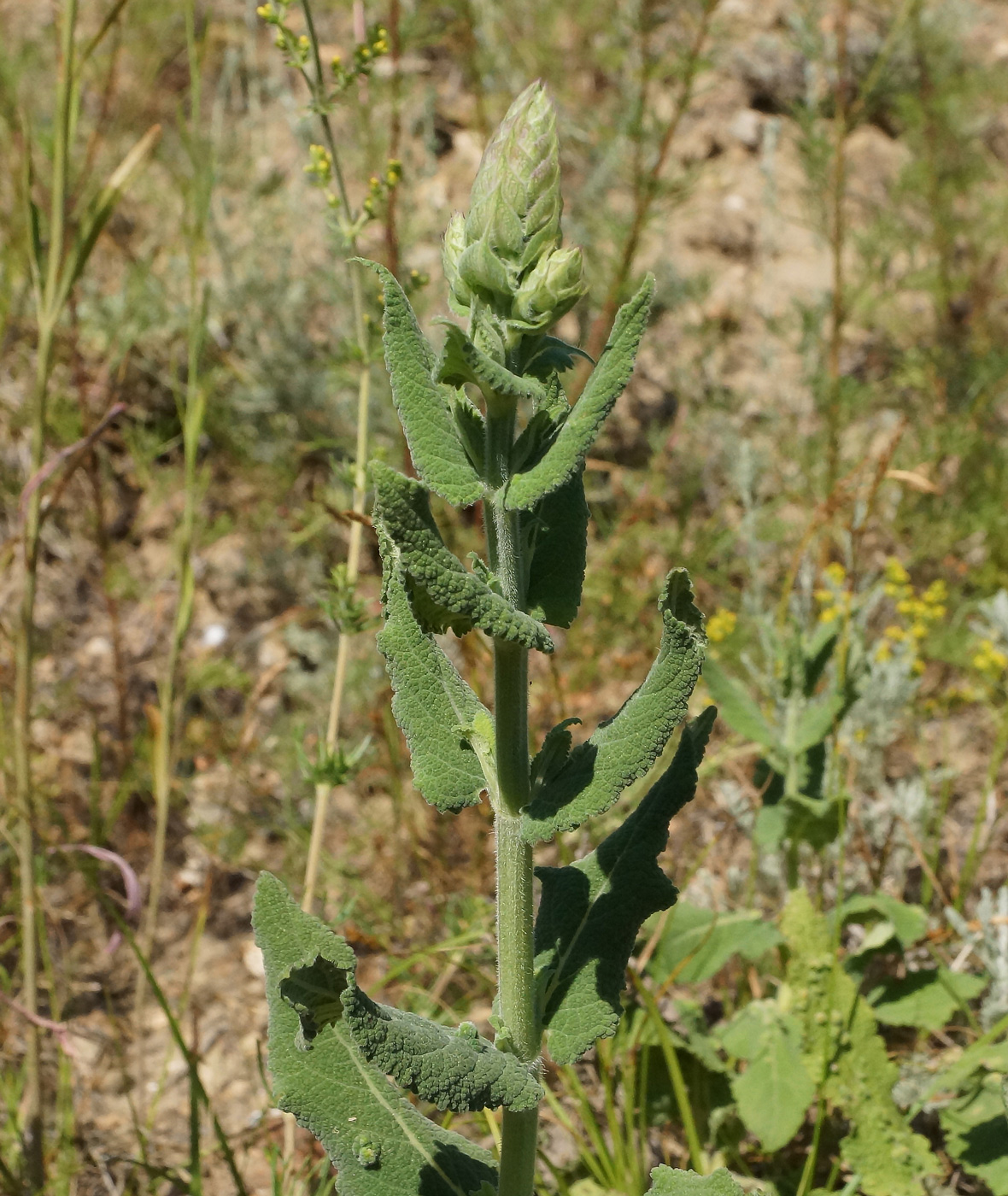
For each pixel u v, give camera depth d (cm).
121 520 532
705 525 563
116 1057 360
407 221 490
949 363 587
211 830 420
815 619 468
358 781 445
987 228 623
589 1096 339
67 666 485
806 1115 332
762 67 669
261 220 602
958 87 630
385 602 202
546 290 171
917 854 375
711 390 593
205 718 478
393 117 451
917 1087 314
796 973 310
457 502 178
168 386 552
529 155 170
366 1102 215
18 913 376
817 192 538
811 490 526
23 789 291
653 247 627
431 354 182
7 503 516
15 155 502
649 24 503
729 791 364
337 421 557
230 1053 371
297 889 397
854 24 672
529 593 196
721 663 491
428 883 408
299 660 507
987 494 545
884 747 418
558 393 182
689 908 332
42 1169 288
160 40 639
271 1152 281
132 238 612
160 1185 320
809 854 394
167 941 410
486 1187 212
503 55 621
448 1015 344
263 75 672
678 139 666
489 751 199
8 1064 349
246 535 538
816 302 596
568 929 208
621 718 187
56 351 502
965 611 496
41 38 637
